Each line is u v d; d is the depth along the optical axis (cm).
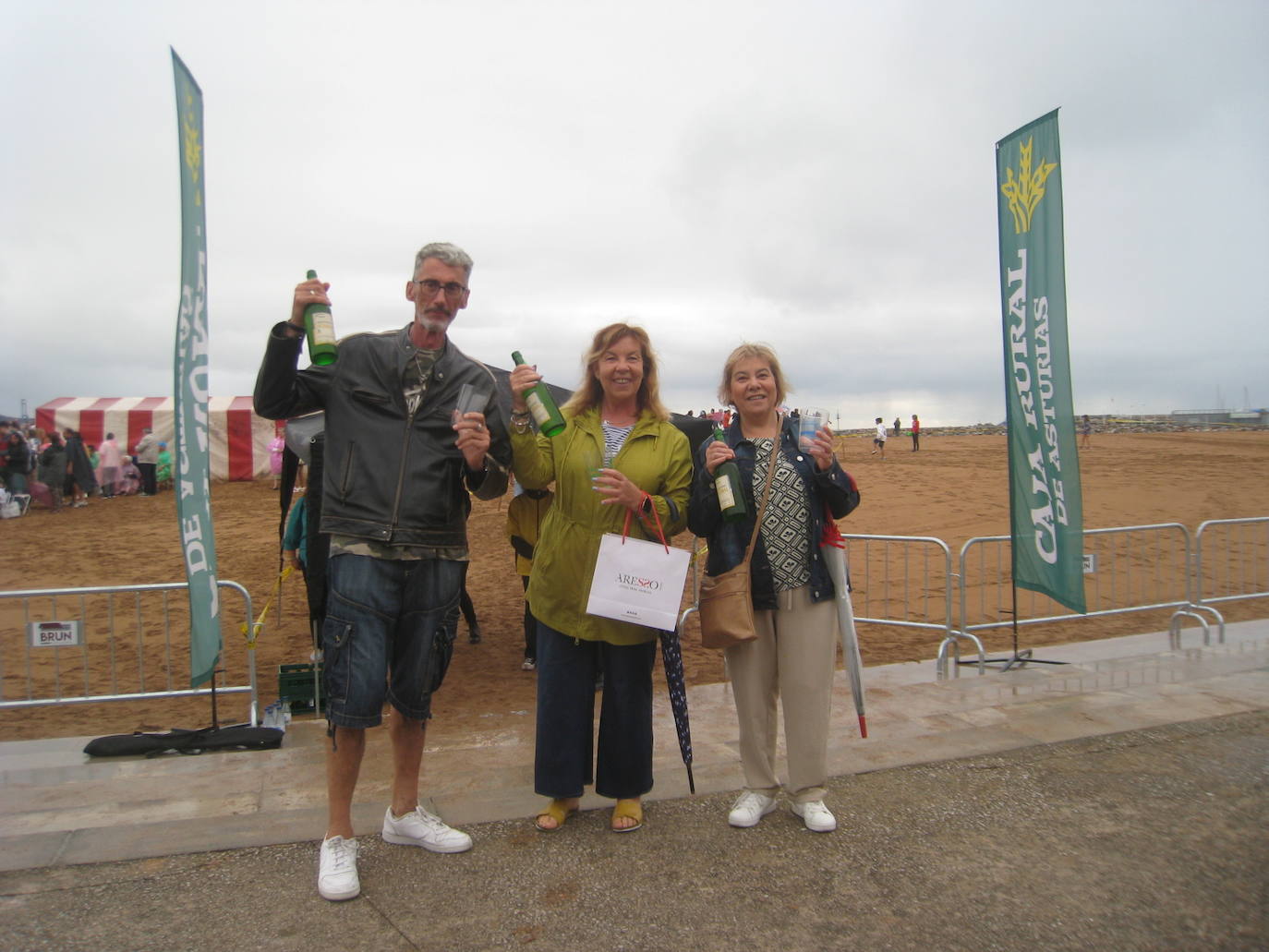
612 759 336
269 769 422
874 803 358
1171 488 2003
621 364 341
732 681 354
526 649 704
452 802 366
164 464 2389
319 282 296
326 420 309
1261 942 261
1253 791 361
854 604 986
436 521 307
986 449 3841
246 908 280
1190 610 730
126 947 257
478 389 315
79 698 541
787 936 266
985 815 345
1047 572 613
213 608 395
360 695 291
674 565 322
